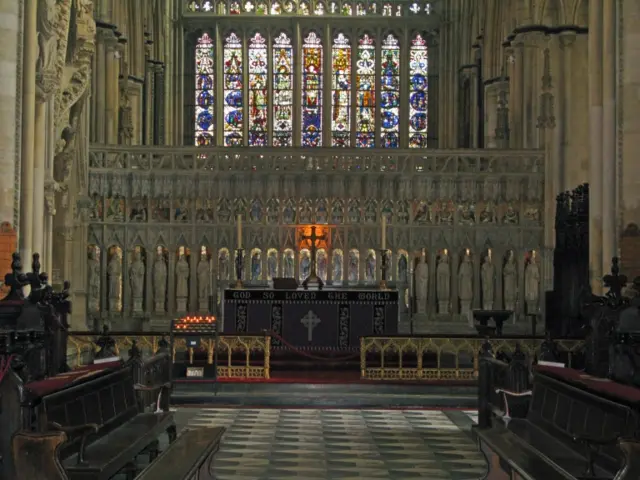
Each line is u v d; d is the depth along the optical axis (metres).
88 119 28.30
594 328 13.20
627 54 20.36
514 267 29.89
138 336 20.38
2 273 17.59
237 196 29.84
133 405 12.93
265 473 12.47
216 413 17.80
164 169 29.56
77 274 28.23
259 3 44.38
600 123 21.56
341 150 29.98
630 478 7.73
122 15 34.78
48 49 19.53
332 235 29.80
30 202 18.44
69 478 8.83
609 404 9.20
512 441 10.77
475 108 40.28
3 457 8.52
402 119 43.97
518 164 30.33
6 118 17.88
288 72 44.12
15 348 10.20
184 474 8.27
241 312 23.33
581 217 23.53
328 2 44.22
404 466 13.04
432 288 29.92
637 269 20.02
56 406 9.59
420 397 19.28
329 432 15.79
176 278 29.70
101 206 29.45
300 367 22.42
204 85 44.41
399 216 30.05
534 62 31.39
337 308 23.27
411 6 44.34
